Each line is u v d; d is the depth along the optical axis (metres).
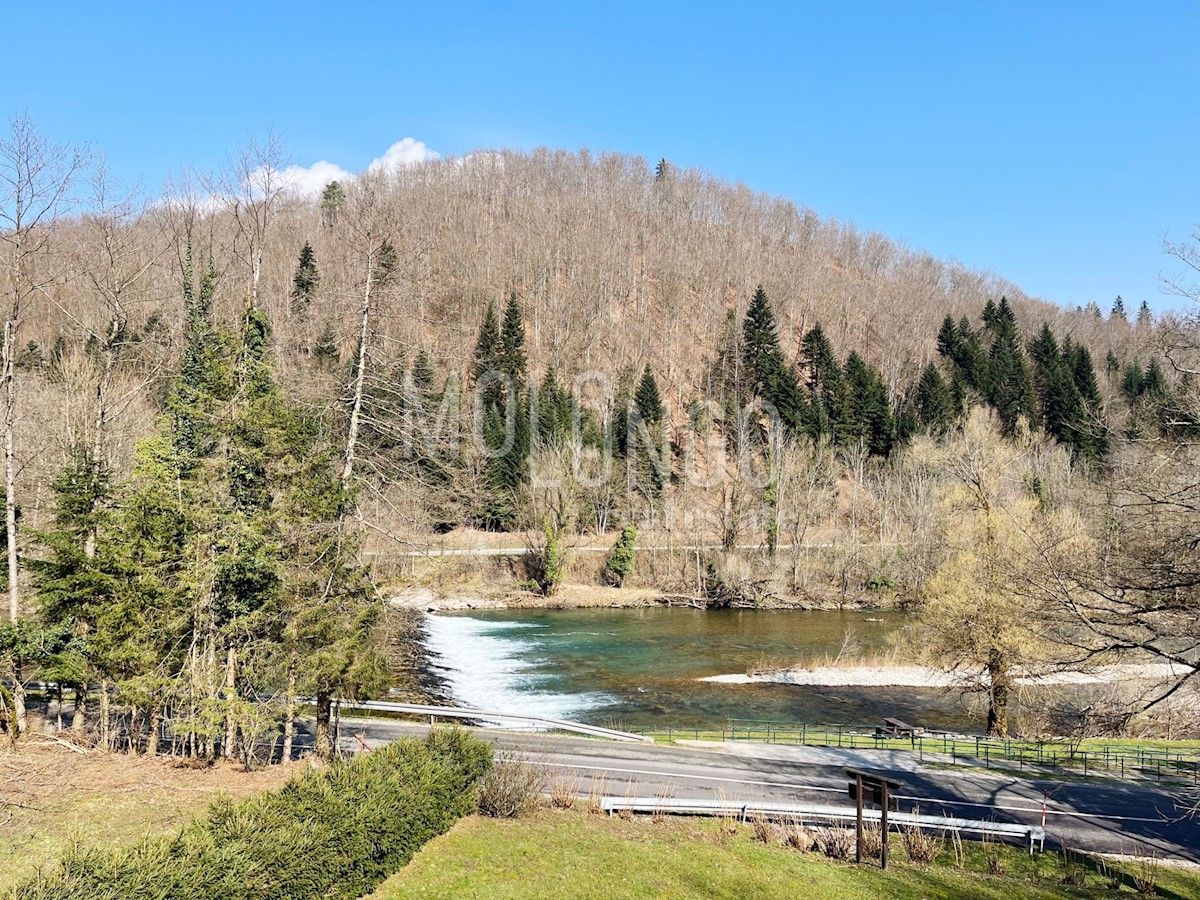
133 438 30.44
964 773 23.70
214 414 17.45
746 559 65.62
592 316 108.62
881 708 36.16
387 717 29.19
